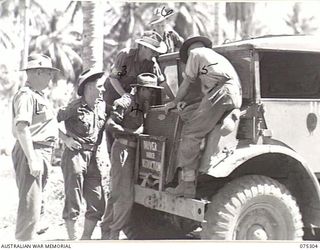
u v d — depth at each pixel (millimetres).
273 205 4477
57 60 18719
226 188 4422
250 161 4668
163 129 4906
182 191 4434
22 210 4941
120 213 5090
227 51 4715
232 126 4340
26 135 4793
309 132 4648
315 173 4672
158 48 5398
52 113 5062
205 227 4379
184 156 4418
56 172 6996
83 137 5246
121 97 5211
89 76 5277
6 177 7211
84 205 6355
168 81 5680
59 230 5750
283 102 4574
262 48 4520
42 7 14859
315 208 4605
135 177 5137
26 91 4883
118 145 5086
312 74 5371
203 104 4355
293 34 5258
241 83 4594
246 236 4438
